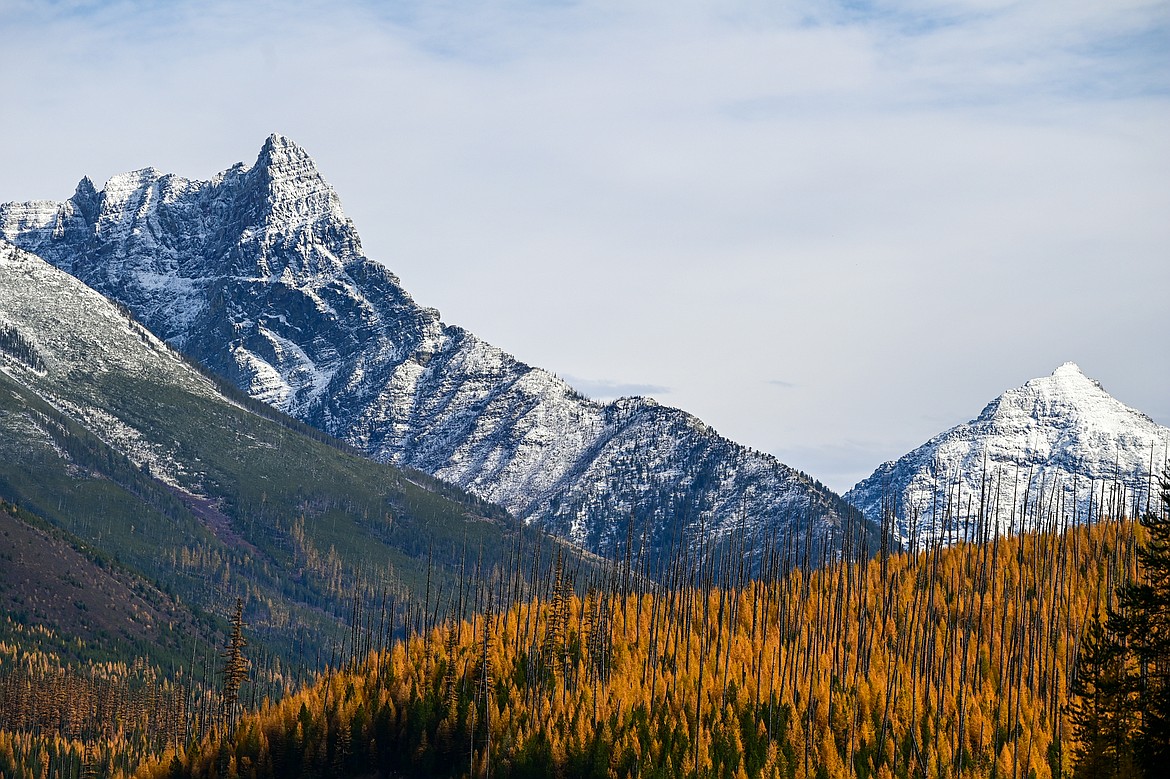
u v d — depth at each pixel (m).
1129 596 101.44
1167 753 98.31
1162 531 100.44
